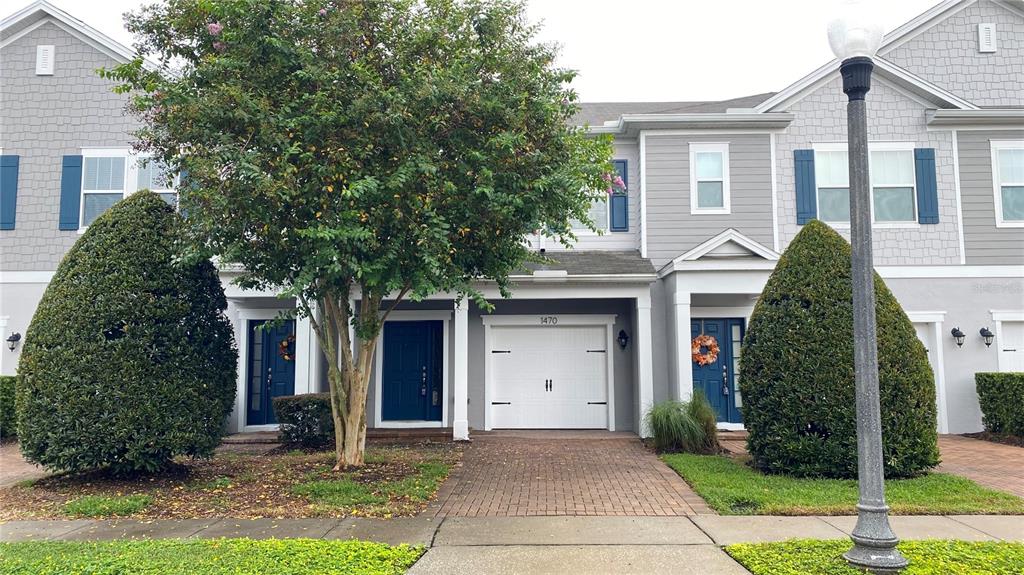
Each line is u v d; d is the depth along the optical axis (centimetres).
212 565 507
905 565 477
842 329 837
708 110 1570
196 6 789
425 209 749
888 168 1384
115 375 804
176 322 845
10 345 1324
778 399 855
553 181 775
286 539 595
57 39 1389
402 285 828
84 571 495
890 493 749
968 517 671
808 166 1384
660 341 1363
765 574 490
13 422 1237
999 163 1377
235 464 982
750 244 1277
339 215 720
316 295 853
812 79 1384
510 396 1443
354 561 520
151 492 794
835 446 821
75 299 816
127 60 1380
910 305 1349
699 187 1397
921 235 1362
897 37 1446
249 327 1395
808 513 684
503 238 862
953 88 1440
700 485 809
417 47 813
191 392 842
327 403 1168
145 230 854
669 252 1384
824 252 877
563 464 1011
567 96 864
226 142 733
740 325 1388
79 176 1361
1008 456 1041
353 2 773
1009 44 1444
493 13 820
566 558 546
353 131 756
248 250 791
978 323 1343
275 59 761
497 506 737
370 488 805
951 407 1326
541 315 1445
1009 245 1356
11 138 1370
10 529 652
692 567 521
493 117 798
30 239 1351
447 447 1189
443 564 531
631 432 1388
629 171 1450
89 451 796
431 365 1448
